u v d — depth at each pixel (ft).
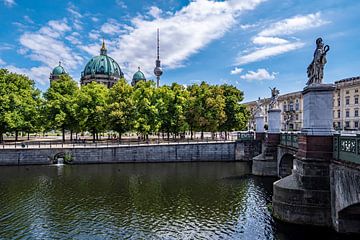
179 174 118.73
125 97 178.40
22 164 140.87
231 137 207.21
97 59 416.05
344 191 47.21
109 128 170.50
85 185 97.40
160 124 176.35
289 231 54.49
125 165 143.64
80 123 168.35
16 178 109.50
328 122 54.49
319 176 54.24
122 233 56.59
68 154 144.97
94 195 84.07
